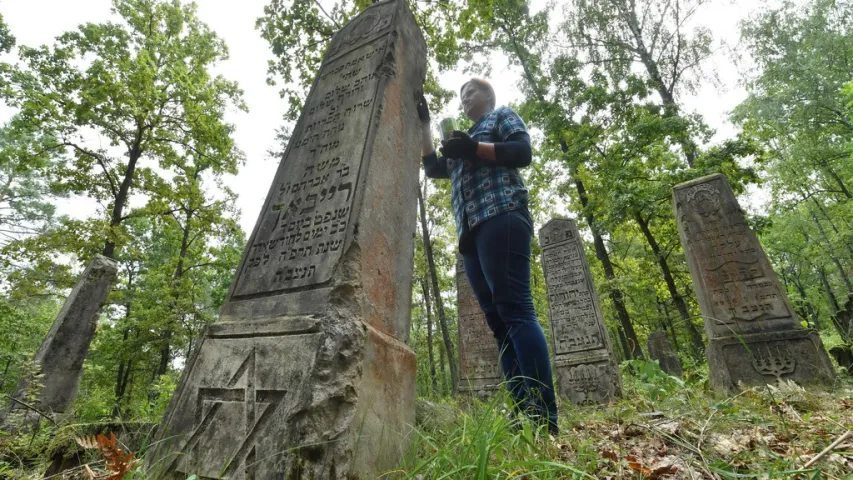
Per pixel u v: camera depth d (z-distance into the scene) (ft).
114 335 57.62
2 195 69.92
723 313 19.35
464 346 28.53
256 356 6.44
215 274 73.00
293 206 8.90
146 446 6.45
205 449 5.86
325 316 6.42
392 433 6.41
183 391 6.68
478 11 24.52
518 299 7.89
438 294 35.63
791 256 97.09
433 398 11.22
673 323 61.93
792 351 17.08
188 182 47.24
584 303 26.99
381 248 8.07
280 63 29.66
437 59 30.17
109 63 43.42
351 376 5.79
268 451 5.39
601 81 52.16
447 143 8.50
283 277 7.78
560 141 53.47
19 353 51.78
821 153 70.64
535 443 6.07
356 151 8.85
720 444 6.18
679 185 22.72
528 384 7.23
